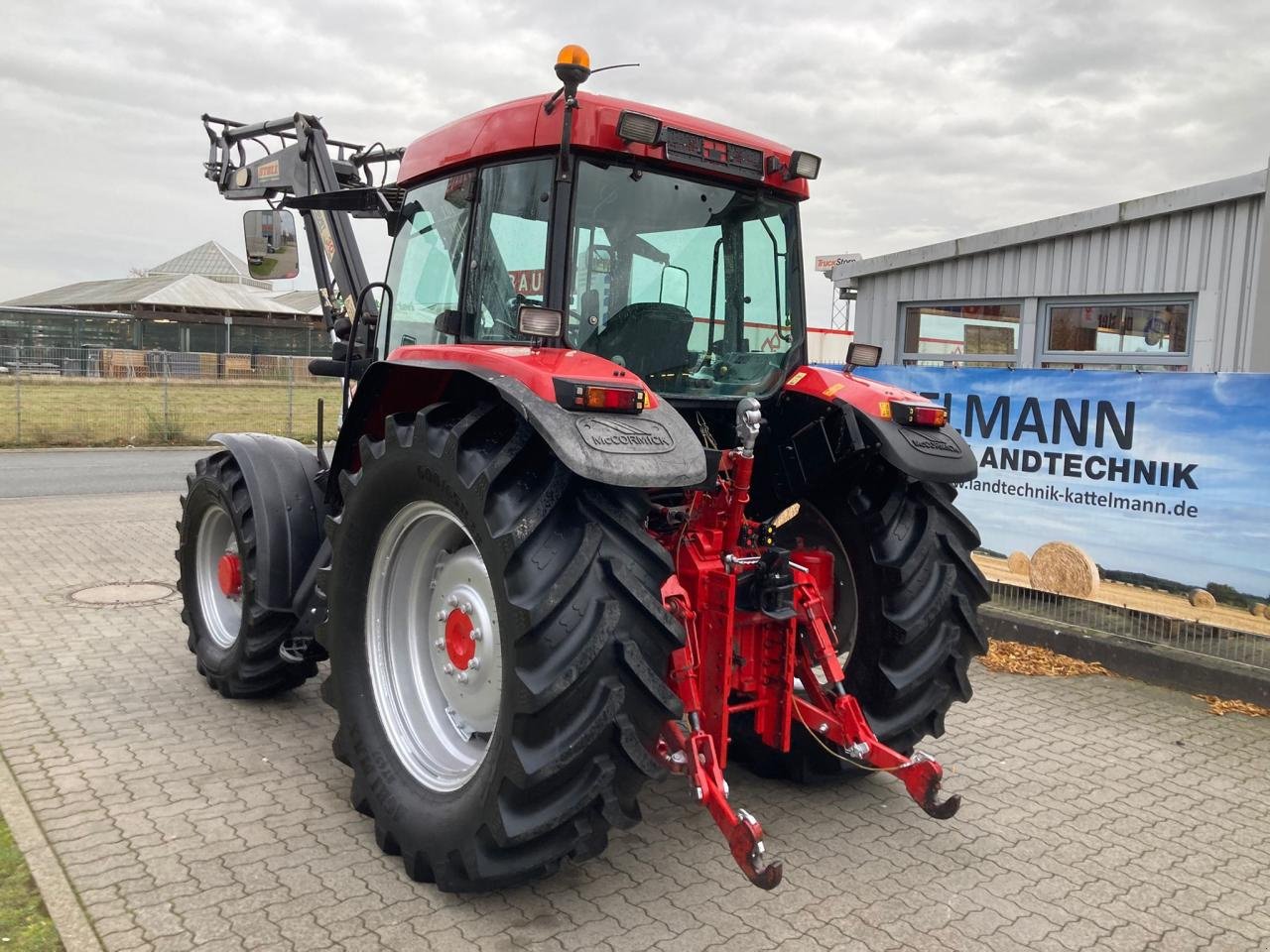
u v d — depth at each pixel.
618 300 3.25
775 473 3.80
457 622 3.16
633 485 2.53
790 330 3.82
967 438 6.09
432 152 3.60
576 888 2.95
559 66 2.83
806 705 3.38
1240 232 7.30
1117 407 5.44
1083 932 2.80
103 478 12.25
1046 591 5.81
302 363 31.75
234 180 6.18
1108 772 4.00
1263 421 4.93
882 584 3.48
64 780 3.58
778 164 3.56
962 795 3.73
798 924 2.78
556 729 2.59
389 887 2.92
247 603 4.19
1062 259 8.44
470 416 2.81
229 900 2.80
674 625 2.68
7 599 6.16
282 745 3.97
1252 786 3.87
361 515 3.23
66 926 2.63
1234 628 5.06
